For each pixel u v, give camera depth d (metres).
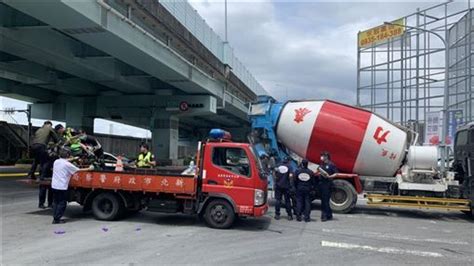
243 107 52.69
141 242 9.19
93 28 19.28
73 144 12.77
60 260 7.61
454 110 22.27
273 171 14.84
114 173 11.60
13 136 40.53
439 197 14.12
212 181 11.06
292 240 9.80
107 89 40.72
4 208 13.19
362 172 15.33
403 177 14.77
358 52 36.78
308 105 15.70
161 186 11.32
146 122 54.31
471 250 9.31
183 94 40.38
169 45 27.25
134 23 21.84
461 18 26.39
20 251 8.20
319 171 12.92
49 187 12.81
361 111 15.34
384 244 9.66
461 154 14.39
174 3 27.08
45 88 39.12
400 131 15.01
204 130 78.50
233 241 9.54
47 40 23.06
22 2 15.98
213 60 36.62
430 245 9.73
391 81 34.50
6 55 26.94
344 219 13.23
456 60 27.38
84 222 11.38
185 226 11.22
